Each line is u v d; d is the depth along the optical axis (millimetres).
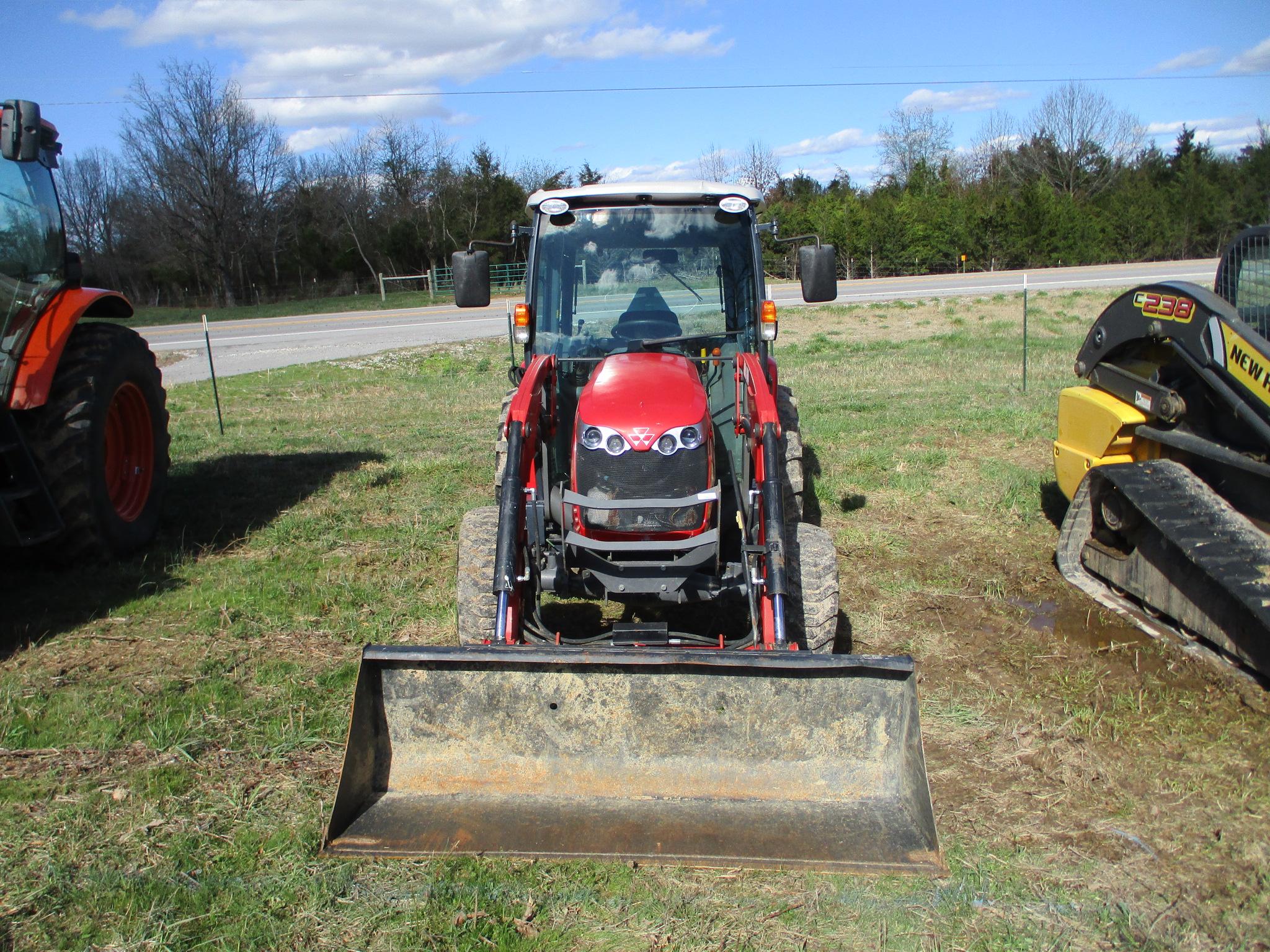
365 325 24797
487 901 2838
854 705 3105
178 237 48094
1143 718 3930
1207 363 4539
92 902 2840
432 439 10141
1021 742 3752
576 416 3912
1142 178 44625
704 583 3805
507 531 3625
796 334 20031
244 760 3643
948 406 10703
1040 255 38031
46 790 3432
